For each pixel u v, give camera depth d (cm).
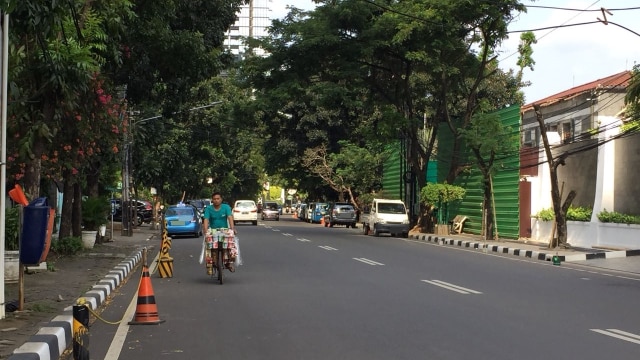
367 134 3525
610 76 3092
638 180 2298
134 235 3064
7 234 1242
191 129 4534
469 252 2250
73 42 1205
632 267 1809
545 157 2830
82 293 1075
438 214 3678
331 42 2975
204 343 770
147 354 718
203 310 1002
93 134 1504
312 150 5047
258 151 7069
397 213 3198
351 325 875
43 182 2111
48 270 1399
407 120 3272
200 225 3136
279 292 1188
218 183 6431
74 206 2069
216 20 2111
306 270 1552
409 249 2269
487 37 3045
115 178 3122
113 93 1733
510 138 2766
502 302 1079
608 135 2425
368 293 1172
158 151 4106
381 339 788
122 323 899
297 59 3172
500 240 2855
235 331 839
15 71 1066
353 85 3288
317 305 1040
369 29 2986
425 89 3550
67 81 1139
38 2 886
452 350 730
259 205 8825
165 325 883
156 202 4359
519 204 2867
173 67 1995
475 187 3291
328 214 4528
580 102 2850
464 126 3139
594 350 733
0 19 840
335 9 2994
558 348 741
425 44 2994
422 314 959
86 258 1744
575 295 1184
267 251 2089
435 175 3972
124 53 1823
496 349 735
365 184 4872
